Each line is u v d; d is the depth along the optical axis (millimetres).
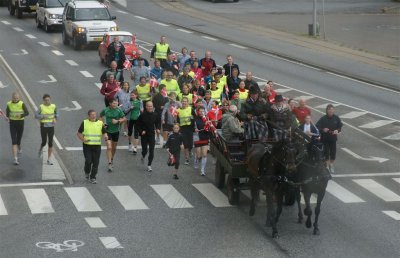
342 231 22875
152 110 28828
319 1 84125
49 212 24438
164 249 21391
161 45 43906
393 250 21312
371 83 45594
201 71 37125
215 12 76312
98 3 56812
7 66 48500
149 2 83750
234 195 25172
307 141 23078
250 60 51969
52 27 61656
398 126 35812
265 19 71188
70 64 49531
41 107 29516
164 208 24984
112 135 29172
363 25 67562
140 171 29016
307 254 21031
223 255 20938
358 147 32406
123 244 21766
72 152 31234
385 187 27266
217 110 28781
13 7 72688
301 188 23062
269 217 23156
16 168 29078
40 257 20766
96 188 26938
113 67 34906
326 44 58062
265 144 23953
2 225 23250
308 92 42844
